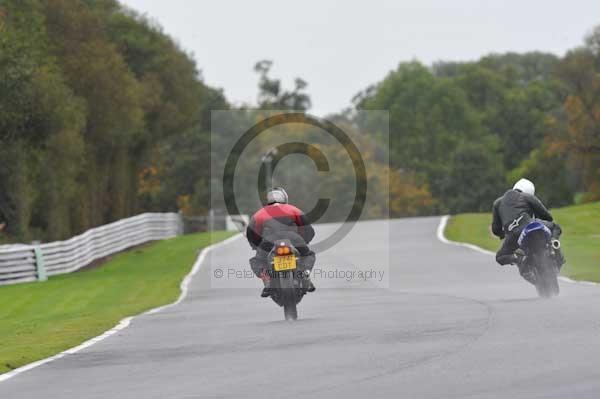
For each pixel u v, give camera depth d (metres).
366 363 37.34
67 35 172.50
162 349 46.16
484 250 115.19
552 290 58.72
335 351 41.22
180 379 36.62
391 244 130.25
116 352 46.16
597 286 66.44
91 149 186.25
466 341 41.31
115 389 35.31
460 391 30.88
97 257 146.75
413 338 43.59
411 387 31.95
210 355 42.81
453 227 154.38
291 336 47.81
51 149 156.62
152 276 111.75
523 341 40.22
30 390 36.34
